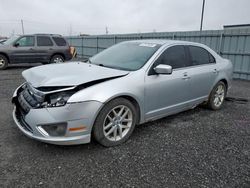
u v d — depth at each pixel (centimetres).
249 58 898
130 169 260
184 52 412
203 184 240
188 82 402
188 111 485
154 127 386
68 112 261
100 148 304
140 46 398
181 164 275
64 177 241
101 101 278
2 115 407
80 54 1916
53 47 1121
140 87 322
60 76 290
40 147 299
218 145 329
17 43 1032
